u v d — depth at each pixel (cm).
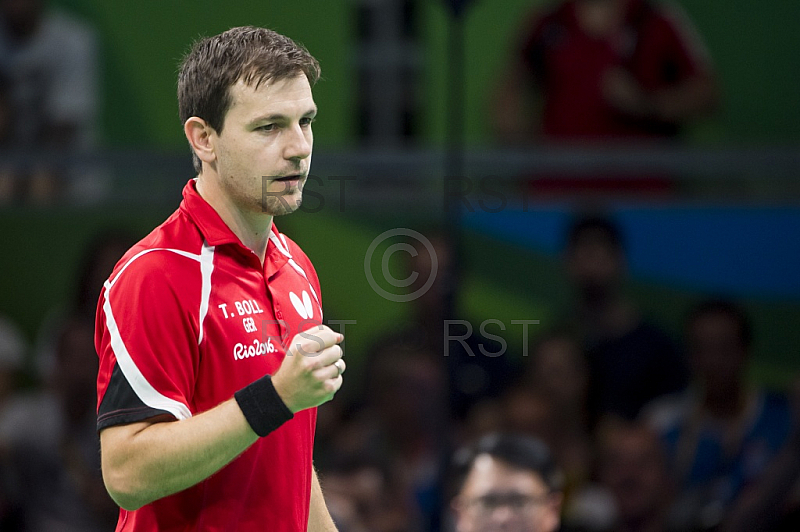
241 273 725
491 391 1608
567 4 1927
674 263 1684
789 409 1638
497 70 2044
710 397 1650
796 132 2105
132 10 2106
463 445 1549
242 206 720
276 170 697
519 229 1673
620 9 1906
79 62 2075
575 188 1683
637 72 1900
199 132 716
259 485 732
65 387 1742
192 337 693
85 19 2094
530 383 1631
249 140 694
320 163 1662
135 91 2119
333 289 1664
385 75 2072
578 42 1908
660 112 1900
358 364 1650
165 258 696
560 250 1677
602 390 1648
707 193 1686
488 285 1673
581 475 1591
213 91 699
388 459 1563
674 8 2106
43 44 2042
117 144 2120
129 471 657
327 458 1570
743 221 1673
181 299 689
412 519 1552
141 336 676
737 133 2114
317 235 1664
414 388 1614
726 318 1639
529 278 1677
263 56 693
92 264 1752
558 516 1143
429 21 2059
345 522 1439
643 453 1595
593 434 1622
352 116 2080
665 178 1688
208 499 716
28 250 1772
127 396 672
